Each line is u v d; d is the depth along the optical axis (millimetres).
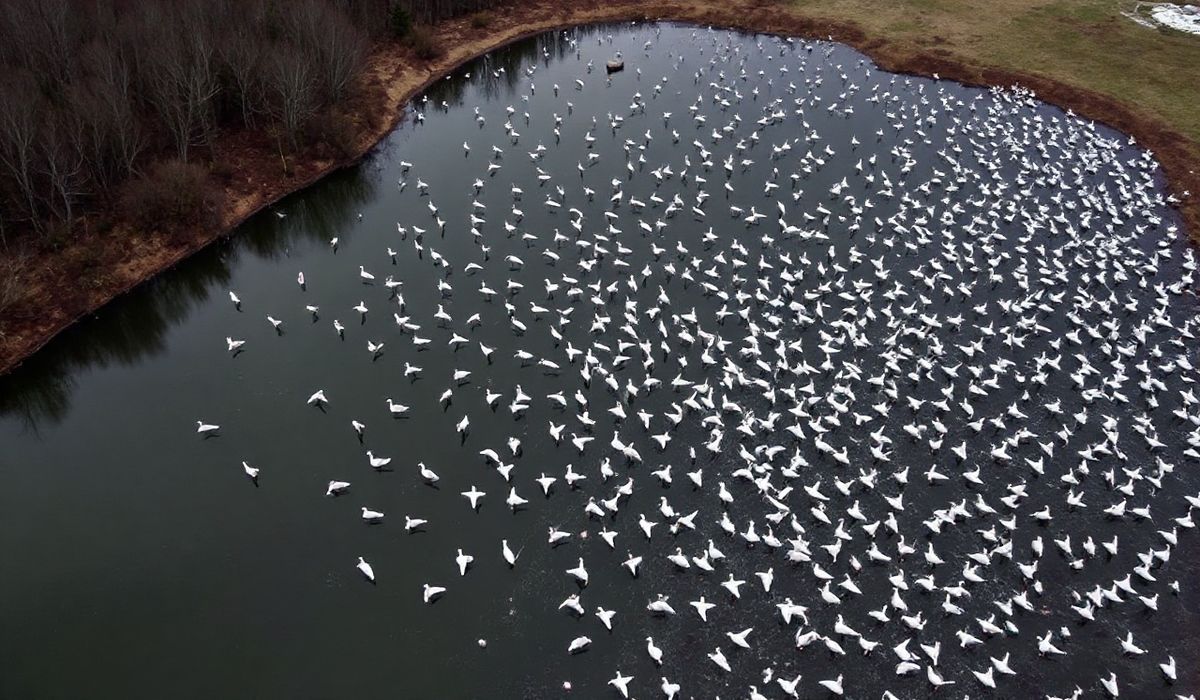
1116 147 100375
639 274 80312
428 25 135000
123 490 60031
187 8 96938
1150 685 48156
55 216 82438
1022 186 93500
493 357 71188
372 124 108438
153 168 88562
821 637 49531
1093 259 81125
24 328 73938
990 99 114562
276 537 56000
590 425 63219
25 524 57594
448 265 82062
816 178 96500
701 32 140250
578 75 124188
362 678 47500
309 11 103625
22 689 47219
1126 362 70375
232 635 49875
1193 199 91250
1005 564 54375
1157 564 54875
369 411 66062
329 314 76875
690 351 71250
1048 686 47875
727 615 51094
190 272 84750
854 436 63281
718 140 104375
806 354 70750
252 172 96125
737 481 59656
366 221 90500
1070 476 59375
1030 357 70750
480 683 47281
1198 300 77062
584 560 54344
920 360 68062
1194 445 61875
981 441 63219
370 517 56656
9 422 68500
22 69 83812
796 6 144625
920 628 49969
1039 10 139875
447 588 52500
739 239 85438
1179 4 140875
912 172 97500
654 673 48000
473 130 109125
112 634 50062
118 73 87875
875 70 124875
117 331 77625
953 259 80562
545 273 81000
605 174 97375
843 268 78562
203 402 67562
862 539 55969
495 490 59188
